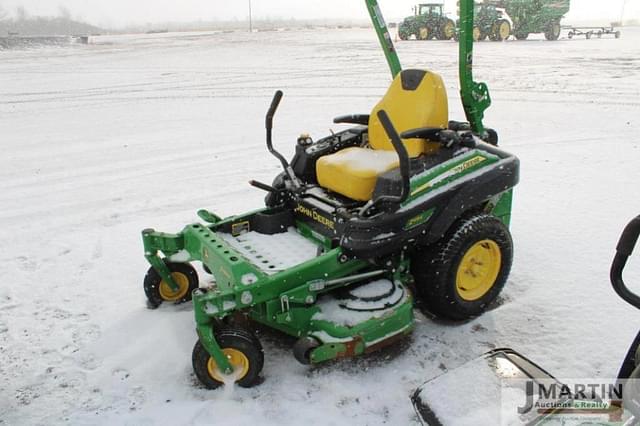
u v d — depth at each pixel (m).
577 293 4.02
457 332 3.63
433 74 3.85
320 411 2.96
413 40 26.55
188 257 3.96
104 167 7.41
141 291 4.24
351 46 24.70
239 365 3.09
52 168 7.43
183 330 3.70
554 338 3.52
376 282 3.46
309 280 3.21
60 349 3.57
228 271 3.16
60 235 5.30
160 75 16.00
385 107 4.08
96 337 3.67
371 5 4.36
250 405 3.01
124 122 10.02
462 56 4.00
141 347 3.54
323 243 3.63
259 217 3.93
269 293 3.09
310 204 3.73
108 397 3.13
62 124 9.98
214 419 2.92
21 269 4.63
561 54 18.05
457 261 3.53
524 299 3.97
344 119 4.48
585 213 5.38
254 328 3.71
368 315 3.18
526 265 4.42
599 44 22.27
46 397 3.15
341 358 3.38
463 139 3.64
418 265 3.61
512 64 15.52
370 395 3.07
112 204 6.06
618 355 3.33
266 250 3.64
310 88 12.85
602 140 7.84
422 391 2.89
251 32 44.75
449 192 3.45
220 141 8.52
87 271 4.57
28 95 13.03
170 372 3.31
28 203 6.18
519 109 9.88
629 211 5.39
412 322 3.36
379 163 3.64
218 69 17.00
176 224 5.45
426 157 3.61
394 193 3.34
